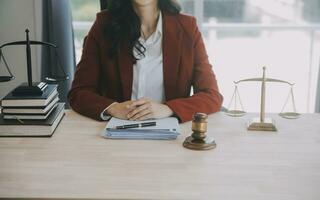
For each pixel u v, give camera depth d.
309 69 3.57
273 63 3.60
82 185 1.19
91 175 1.26
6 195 1.14
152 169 1.30
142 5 1.96
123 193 1.14
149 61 2.00
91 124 1.73
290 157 1.39
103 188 1.17
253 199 1.11
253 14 3.49
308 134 1.61
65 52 3.04
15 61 3.27
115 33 1.96
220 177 1.24
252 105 3.46
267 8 3.48
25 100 1.60
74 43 3.18
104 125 1.72
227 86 3.58
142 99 1.78
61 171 1.29
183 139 1.55
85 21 3.33
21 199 1.13
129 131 1.57
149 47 2.00
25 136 1.59
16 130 1.58
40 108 1.61
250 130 1.65
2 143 1.52
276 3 3.48
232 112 1.85
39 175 1.26
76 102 1.88
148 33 2.03
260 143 1.51
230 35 3.53
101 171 1.28
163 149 1.46
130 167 1.31
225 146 1.48
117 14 1.97
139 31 1.97
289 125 1.71
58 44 3.01
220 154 1.41
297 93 3.62
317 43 3.54
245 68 3.58
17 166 1.32
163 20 2.01
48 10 3.03
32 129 1.58
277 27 3.53
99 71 2.01
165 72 1.98
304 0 3.48
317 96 3.28
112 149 1.46
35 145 1.50
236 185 1.19
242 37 3.54
